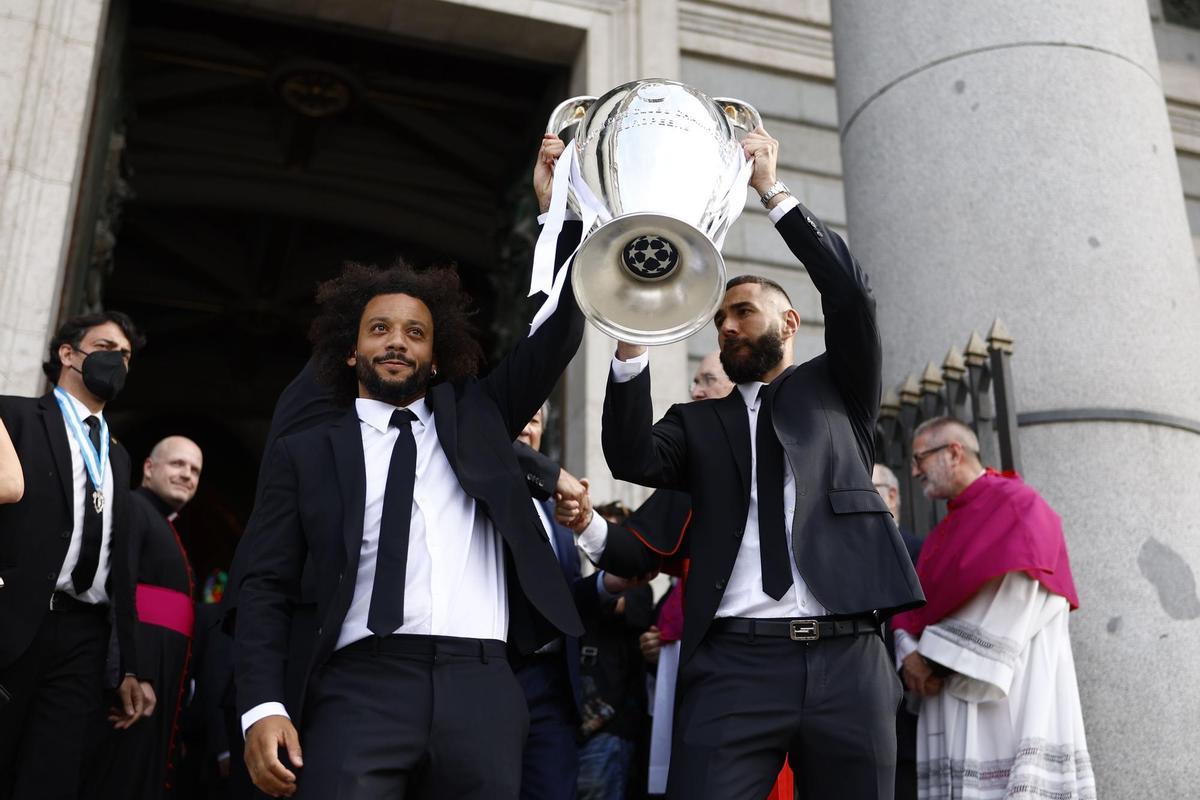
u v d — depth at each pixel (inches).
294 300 725.9
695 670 132.8
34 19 288.7
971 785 177.0
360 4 342.0
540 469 145.0
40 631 172.2
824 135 371.6
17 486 161.2
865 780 126.2
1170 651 210.2
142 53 473.7
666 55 355.9
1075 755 176.6
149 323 738.2
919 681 185.3
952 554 185.5
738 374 146.1
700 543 137.6
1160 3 430.6
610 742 192.7
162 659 199.9
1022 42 254.5
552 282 135.3
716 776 126.2
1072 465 221.3
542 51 361.7
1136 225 243.1
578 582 177.8
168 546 208.1
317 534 123.6
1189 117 418.6
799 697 128.1
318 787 113.4
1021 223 240.8
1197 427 231.8
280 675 119.6
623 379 138.4
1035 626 180.7
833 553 131.8
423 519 125.6
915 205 252.7
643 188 132.7
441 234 603.8
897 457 232.5
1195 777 203.9
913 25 265.7
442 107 499.5
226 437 816.9
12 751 169.8
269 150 570.3
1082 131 247.8
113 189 335.0
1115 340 231.9
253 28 455.8
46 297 270.5
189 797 244.4
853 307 137.4
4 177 274.1
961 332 238.1
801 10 377.4
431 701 118.3
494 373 142.6
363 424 131.6
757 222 348.5
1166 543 217.8
